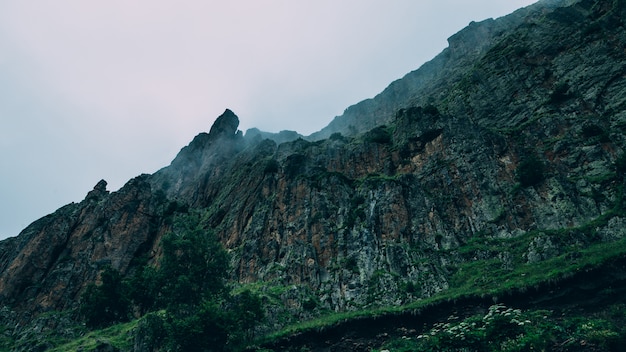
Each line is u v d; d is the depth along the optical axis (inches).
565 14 3304.6
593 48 2842.0
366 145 3425.2
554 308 1610.5
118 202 3789.4
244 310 1959.9
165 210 3907.5
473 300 1775.3
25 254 3403.1
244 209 3334.2
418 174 2903.5
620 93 2514.8
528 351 1336.1
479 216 2456.9
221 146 5251.0
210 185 4515.3
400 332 1796.3
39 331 2691.9
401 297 2062.0
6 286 3176.7
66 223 3683.6
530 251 1985.7
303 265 2485.2
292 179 3240.7
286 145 4119.1
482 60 3624.5
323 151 3730.3
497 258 2128.4
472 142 2829.7
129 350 2124.8
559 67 2952.8
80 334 2603.3
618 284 1567.4
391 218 2559.1
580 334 1376.7
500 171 2581.2
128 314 2711.6
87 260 3346.5
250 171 3875.5
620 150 2240.4
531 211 2266.2
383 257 2361.0
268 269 2598.4
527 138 2659.9
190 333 1801.2
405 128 3302.2
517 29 3636.8
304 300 2206.0
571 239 1950.1
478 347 1407.5
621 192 2046.0
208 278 2265.0
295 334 1876.2
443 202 2632.9
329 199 2910.9
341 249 2519.7
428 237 2439.7
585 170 2292.1
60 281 3154.5
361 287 2236.7
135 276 2780.5
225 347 1840.6
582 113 2576.3
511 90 3110.2
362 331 1838.1
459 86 3661.4
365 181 2938.0
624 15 2844.5
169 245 2327.8
